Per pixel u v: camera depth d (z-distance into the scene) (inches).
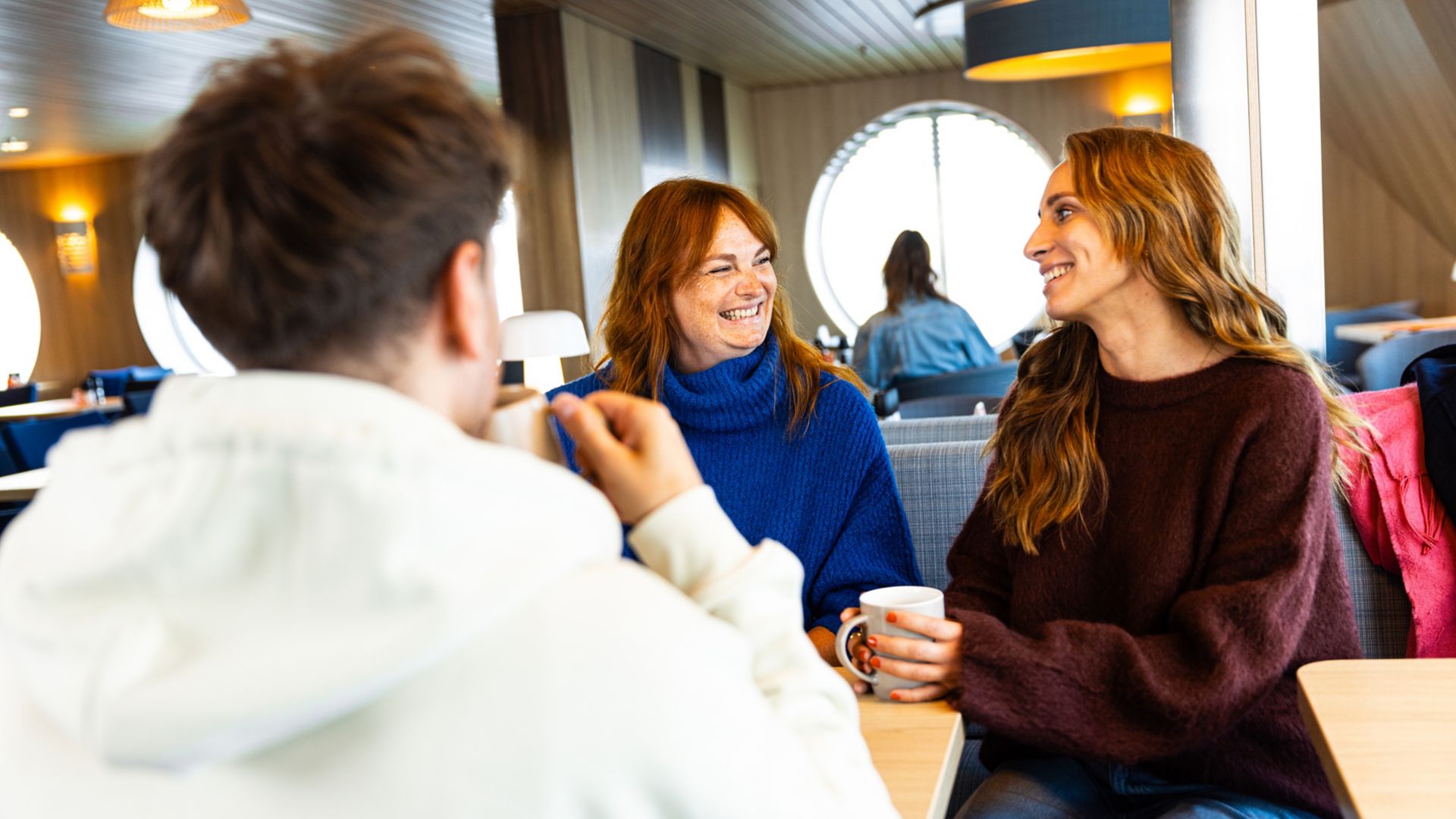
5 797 20.7
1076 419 56.4
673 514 25.0
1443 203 90.7
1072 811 52.0
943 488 81.0
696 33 273.9
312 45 22.4
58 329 412.2
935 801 36.6
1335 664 45.0
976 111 371.2
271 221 19.9
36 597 18.6
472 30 245.1
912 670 46.5
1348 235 91.0
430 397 21.9
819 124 382.0
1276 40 86.6
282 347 20.8
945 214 618.8
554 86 238.4
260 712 16.8
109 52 233.0
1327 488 50.4
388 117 20.6
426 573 17.1
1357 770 35.1
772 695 24.5
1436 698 40.8
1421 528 63.9
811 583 65.4
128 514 18.1
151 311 406.0
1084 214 53.7
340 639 17.0
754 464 66.6
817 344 312.2
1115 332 55.1
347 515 17.4
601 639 18.5
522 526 18.4
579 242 241.9
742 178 371.9
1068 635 47.1
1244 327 53.6
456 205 21.1
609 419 26.6
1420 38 88.5
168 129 21.3
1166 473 53.7
